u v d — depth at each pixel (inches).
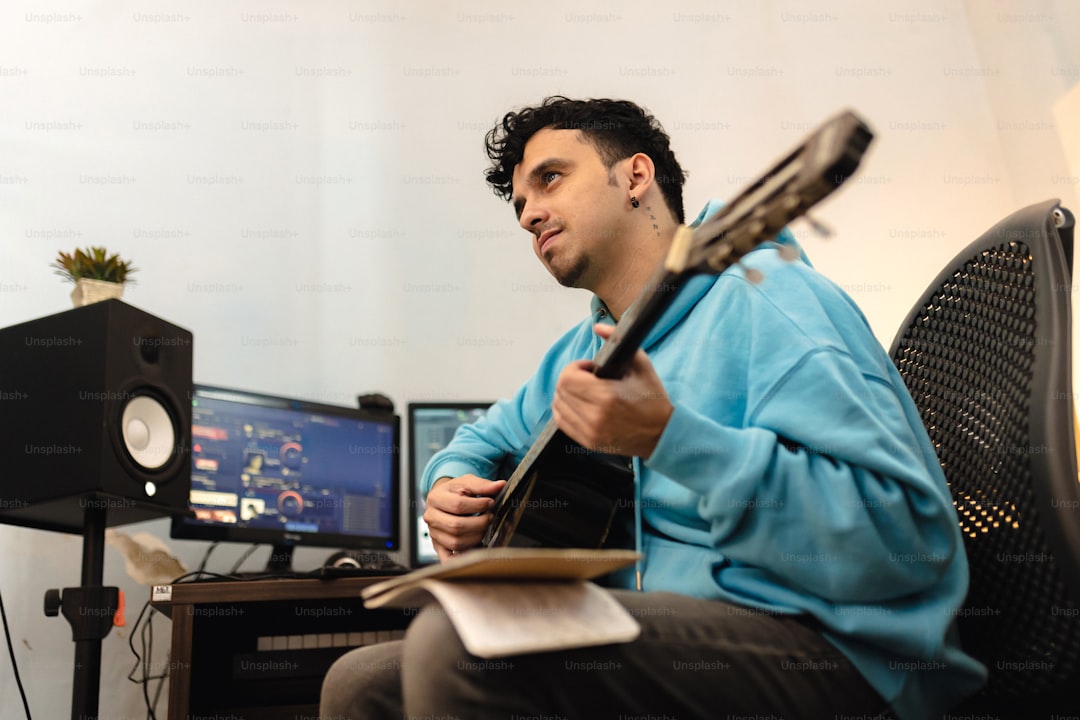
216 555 90.4
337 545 85.7
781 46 113.0
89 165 97.8
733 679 34.2
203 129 103.1
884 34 113.2
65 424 65.0
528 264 106.0
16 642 82.6
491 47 112.8
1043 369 38.6
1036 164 101.3
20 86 97.9
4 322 90.5
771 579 38.6
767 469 37.0
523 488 49.6
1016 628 38.2
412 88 110.5
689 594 40.2
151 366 70.1
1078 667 35.7
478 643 27.8
